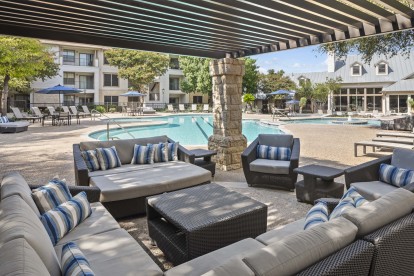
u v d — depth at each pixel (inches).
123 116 876.6
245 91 1187.9
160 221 126.6
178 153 220.8
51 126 621.0
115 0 144.7
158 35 217.2
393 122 551.5
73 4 150.9
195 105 1159.6
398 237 67.2
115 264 80.9
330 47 564.7
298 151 207.3
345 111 1151.0
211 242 101.7
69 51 1077.8
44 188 106.3
